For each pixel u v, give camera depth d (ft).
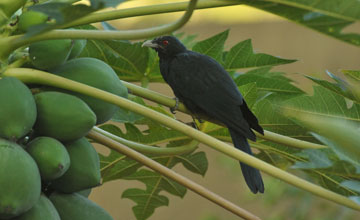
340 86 16.47
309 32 67.31
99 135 14.23
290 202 48.70
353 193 17.70
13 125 12.09
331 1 11.98
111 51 20.72
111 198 60.75
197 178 62.54
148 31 12.96
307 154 13.87
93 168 13.11
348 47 66.59
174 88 21.13
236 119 18.71
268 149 19.54
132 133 19.65
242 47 21.27
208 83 20.24
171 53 22.84
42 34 12.95
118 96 13.28
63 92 13.33
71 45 13.43
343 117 17.30
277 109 17.81
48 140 12.42
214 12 68.39
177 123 13.38
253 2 12.62
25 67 13.78
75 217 13.03
